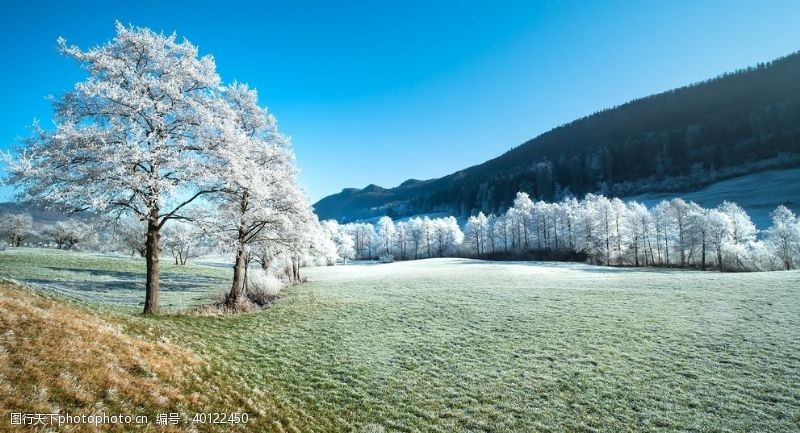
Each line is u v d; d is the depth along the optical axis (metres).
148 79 19.66
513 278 49.53
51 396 7.31
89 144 17.73
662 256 95.19
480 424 12.23
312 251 54.88
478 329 22.31
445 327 22.91
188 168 19.00
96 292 33.28
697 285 34.53
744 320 22.20
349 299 33.41
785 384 14.23
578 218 105.88
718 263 80.88
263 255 40.81
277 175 26.19
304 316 25.86
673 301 28.11
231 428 9.22
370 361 17.27
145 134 19.81
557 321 23.42
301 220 30.17
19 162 17.08
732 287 32.31
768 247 75.44
